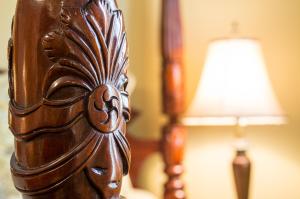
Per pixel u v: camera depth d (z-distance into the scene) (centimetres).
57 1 35
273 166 211
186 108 214
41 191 35
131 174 211
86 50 35
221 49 180
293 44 211
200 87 182
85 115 35
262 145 211
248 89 173
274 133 210
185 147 209
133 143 212
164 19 195
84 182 35
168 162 195
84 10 36
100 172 35
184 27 218
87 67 35
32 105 35
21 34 36
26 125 35
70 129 35
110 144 36
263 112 170
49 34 35
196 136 217
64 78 35
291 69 210
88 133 35
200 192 217
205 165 216
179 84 194
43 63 35
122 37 38
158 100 220
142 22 221
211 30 217
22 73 36
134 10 221
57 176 34
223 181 215
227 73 176
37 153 35
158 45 211
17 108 36
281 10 212
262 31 213
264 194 211
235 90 173
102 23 36
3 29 193
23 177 35
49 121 35
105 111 36
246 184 186
